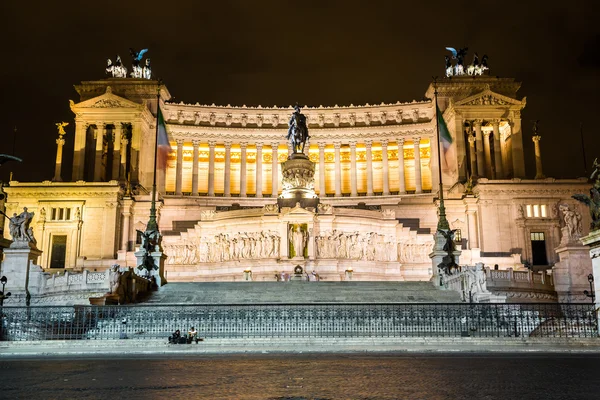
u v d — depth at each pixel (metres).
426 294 41.91
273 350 25.34
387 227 69.69
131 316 30.09
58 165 81.06
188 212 81.94
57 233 75.44
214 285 47.03
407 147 106.12
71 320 29.67
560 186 78.38
